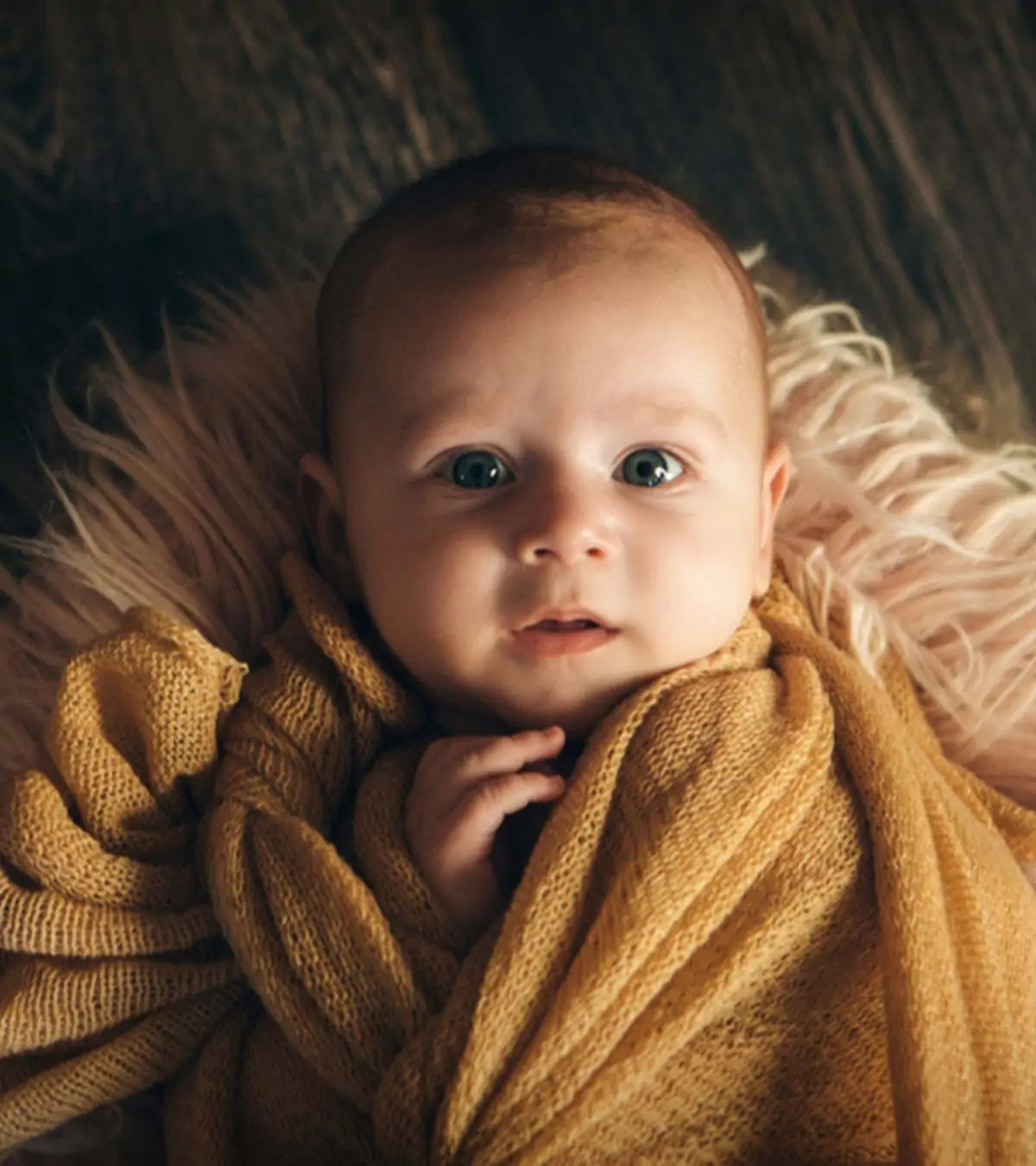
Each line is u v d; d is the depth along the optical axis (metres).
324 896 0.89
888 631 1.14
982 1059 0.87
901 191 1.40
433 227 0.97
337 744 0.99
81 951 0.91
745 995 0.88
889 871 0.89
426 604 0.94
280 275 1.26
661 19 1.42
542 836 0.89
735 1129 0.87
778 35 1.43
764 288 1.25
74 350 1.24
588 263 0.93
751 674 0.96
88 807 0.95
